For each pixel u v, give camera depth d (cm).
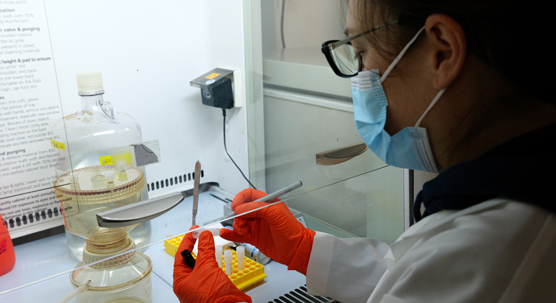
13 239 65
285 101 95
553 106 49
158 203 77
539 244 45
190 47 79
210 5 80
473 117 53
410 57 55
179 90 79
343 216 129
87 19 66
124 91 72
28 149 62
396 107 62
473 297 43
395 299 47
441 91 54
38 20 60
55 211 67
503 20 45
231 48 84
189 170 83
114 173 72
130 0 70
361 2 59
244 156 92
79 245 71
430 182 60
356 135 113
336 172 112
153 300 99
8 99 59
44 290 96
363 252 100
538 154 48
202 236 96
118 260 83
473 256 45
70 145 67
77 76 66
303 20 90
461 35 48
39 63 61
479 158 52
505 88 50
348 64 79
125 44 71
